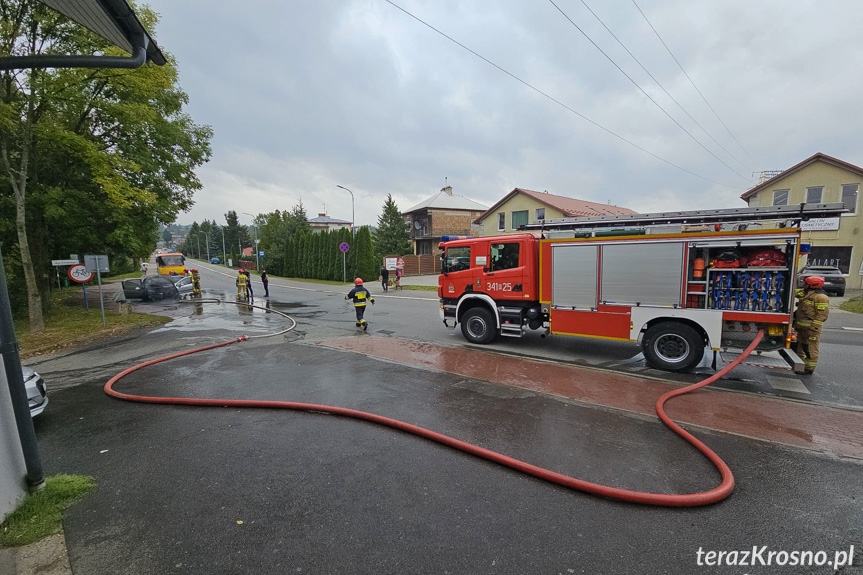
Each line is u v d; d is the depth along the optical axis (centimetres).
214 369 728
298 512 307
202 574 246
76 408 550
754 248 630
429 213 4344
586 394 570
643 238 684
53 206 1242
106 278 4159
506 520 294
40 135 1089
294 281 3541
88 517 305
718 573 242
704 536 276
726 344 641
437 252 4262
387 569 247
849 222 2059
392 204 4309
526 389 594
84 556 263
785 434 436
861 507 309
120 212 1402
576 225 795
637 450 401
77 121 1305
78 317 1416
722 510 305
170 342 1007
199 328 1216
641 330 695
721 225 630
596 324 739
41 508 309
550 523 291
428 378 654
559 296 777
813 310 630
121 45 356
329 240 3550
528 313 848
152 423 488
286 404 524
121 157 1298
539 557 257
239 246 7750
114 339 1084
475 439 427
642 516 298
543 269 797
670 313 668
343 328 1182
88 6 275
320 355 823
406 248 4309
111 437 450
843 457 386
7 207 1294
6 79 1125
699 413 496
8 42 1070
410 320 1307
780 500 318
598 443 417
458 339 990
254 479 355
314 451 407
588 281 742
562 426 459
